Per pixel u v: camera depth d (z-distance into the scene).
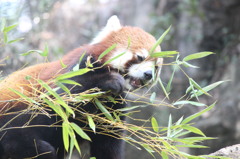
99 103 7.49
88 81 8.11
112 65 8.73
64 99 7.38
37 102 6.93
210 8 24.36
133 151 18.12
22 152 8.28
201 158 6.88
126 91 8.73
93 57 8.73
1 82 8.23
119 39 9.01
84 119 8.43
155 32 23.27
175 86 22.19
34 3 19.72
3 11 16.39
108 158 9.39
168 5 24.80
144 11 24.94
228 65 23.02
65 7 26.38
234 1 23.81
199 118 20.27
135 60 8.74
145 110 18.77
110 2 27.94
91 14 27.11
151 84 8.85
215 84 7.42
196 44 23.88
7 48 17.19
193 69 23.23
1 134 8.32
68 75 6.71
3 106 8.57
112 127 8.40
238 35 24.00
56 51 19.17
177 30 23.88
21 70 9.30
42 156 8.30
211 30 24.14
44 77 8.84
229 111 19.53
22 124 8.35
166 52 7.40
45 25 20.89
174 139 7.11
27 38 19.12
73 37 25.27
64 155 9.31
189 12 23.67
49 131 8.68
